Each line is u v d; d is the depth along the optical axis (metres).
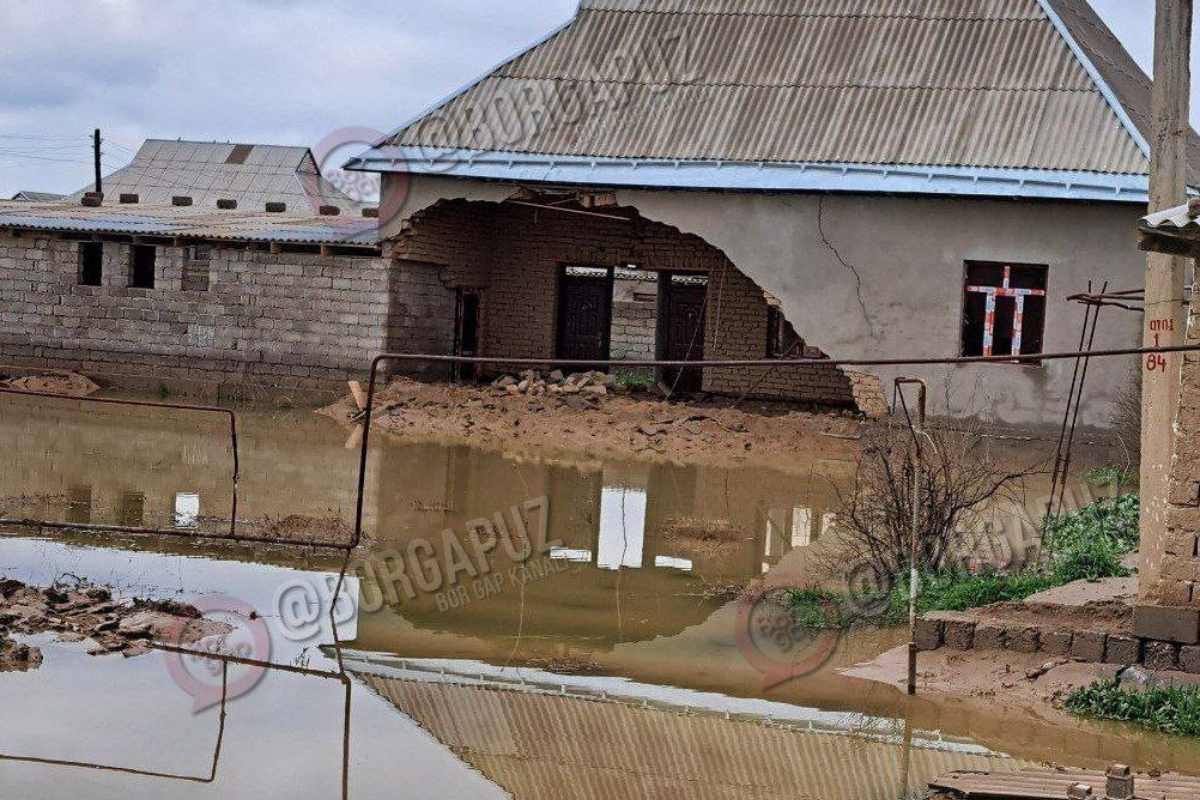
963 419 23.38
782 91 26.02
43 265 30.20
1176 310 10.93
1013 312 23.38
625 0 28.56
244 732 9.65
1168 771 9.13
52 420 23.89
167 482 18.25
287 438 22.81
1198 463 10.27
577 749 9.57
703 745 9.69
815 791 8.87
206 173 66.38
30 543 14.41
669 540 16.12
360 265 27.80
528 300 31.00
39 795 8.38
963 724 10.05
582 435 24.00
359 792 8.66
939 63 25.53
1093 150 23.14
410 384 27.06
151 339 29.52
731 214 24.83
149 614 12.09
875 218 23.92
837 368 28.44
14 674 10.53
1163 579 10.47
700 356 31.06
